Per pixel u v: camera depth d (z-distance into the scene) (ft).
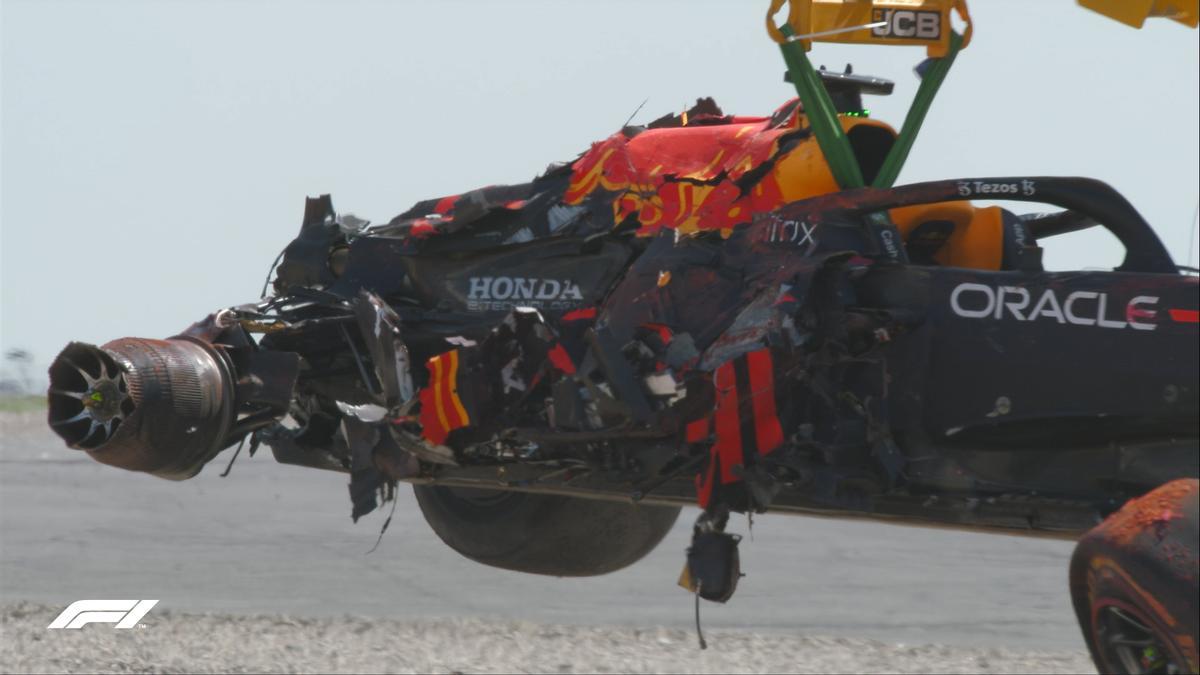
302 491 196.54
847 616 123.03
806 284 62.90
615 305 70.38
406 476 75.97
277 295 83.35
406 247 80.94
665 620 119.96
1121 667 53.36
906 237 70.74
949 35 69.05
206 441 74.79
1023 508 60.29
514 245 77.20
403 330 78.95
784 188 68.54
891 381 62.34
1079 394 57.93
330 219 86.53
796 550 156.87
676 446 66.95
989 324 60.29
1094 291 58.29
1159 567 50.01
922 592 134.62
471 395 71.05
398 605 123.44
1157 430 57.11
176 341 76.07
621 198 74.13
